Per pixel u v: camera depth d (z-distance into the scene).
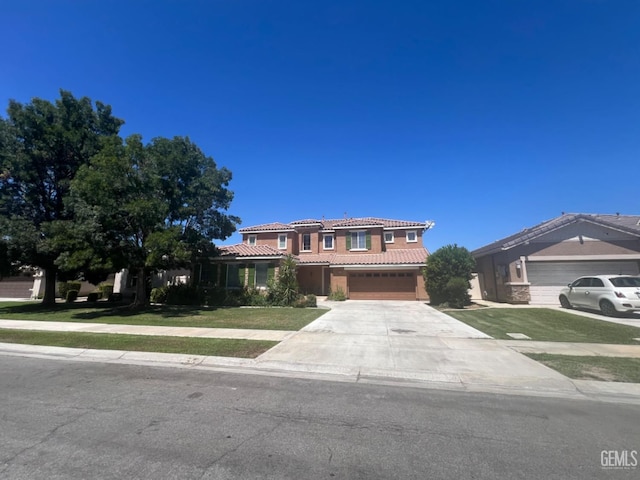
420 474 3.30
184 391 5.89
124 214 16.97
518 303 19.12
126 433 4.19
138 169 17.61
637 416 4.85
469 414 4.90
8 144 18.48
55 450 3.74
